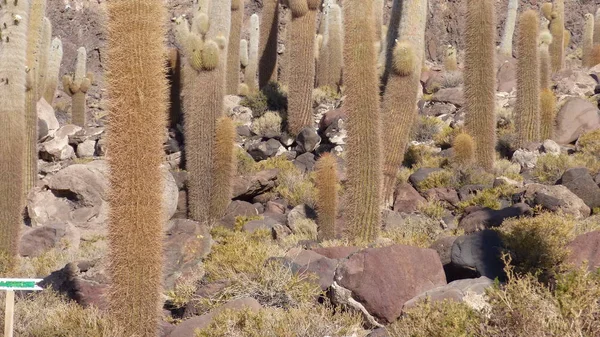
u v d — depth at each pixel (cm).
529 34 1709
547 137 1723
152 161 616
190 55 1517
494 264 720
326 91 2262
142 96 609
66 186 1413
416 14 1296
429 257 703
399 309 657
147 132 612
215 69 1512
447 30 4738
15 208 1027
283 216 1382
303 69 1927
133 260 611
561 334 459
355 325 655
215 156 1470
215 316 644
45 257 1148
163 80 626
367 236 1045
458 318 509
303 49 1917
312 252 848
